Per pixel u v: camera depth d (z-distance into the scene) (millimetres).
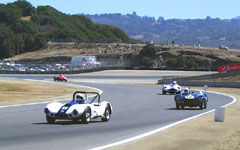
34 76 86250
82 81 73375
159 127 14742
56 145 10328
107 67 109125
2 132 12688
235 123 16094
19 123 15305
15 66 108875
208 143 10977
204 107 24469
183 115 19953
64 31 198625
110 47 154125
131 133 12922
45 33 199500
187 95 24125
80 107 14875
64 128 13836
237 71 64500
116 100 30734
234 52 134000
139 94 38844
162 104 27484
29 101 27688
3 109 21828
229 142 11141
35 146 10133
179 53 129500
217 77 65125
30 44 169875
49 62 142625
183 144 10727
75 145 10375
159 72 99812
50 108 14930
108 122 16281
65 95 35594
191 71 104250
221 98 34812
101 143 10766
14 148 9805
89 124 15203
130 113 20844
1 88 42875
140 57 132625
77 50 156500
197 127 14500
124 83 67125
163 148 10055
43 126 14336
